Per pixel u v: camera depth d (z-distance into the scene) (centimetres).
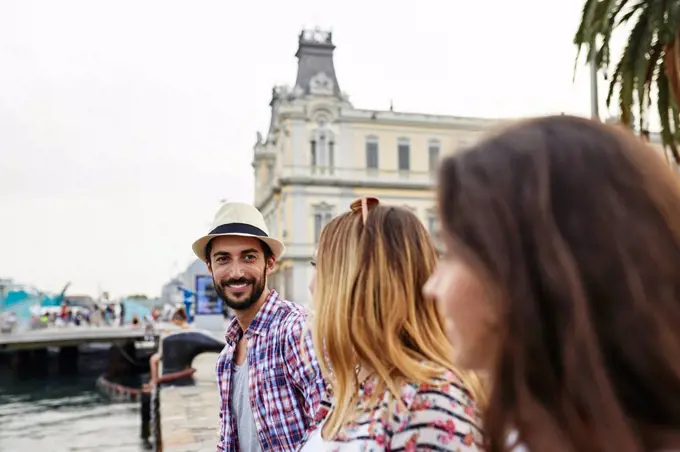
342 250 144
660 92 859
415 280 139
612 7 808
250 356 256
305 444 146
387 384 129
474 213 71
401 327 135
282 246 275
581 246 65
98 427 1812
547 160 70
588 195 67
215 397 1007
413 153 4131
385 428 126
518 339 67
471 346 73
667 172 70
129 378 3244
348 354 138
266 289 269
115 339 3475
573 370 64
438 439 121
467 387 125
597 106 990
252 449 262
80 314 4581
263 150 5275
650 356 62
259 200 5291
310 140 4012
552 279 65
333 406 145
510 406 69
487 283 69
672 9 730
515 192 69
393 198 4088
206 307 2170
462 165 75
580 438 64
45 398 2594
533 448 68
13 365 3606
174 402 953
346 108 4056
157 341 3167
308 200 3978
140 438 1505
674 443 62
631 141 73
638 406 64
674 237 65
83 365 4047
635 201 66
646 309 62
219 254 269
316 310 147
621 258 64
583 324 63
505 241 68
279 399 246
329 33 4528
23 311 4481
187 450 632
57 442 1609
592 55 884
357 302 137
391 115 4100
